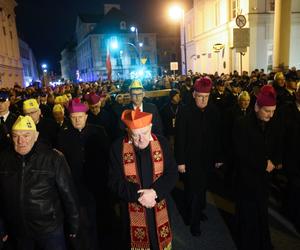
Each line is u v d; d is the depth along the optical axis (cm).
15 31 3931
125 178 303
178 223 500
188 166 443
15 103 847
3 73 3234
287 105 445
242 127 372
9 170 293
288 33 1570
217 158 454
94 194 413
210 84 423
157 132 492
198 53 3541
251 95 714
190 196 451
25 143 288
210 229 477
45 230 302
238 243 426
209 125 437
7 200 295
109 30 5975
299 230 460
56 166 304
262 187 377
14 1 3791
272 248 403
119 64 5981
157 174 302
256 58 2392
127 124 286
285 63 1584
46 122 551
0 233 319
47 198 301
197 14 3462
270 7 2344
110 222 475
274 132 386
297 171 446
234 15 2586
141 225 307
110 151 314
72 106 404
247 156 370
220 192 608
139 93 493
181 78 1950
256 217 384
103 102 845
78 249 389
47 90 1755
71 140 408
